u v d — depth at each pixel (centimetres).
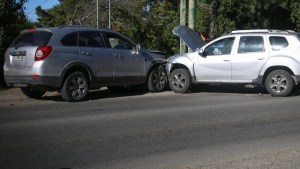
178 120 919
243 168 599
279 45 1288
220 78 1354
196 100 1220
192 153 670
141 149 693
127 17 2944
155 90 1416
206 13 2228
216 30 2228
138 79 1365
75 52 1199
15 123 896
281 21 2427
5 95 1341
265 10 2344
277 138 758
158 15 3105
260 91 1428
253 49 1312
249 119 924
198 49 1414
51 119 937
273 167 603
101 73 1258
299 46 1272
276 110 1033
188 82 1390
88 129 835
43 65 1142
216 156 654
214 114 986
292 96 1281
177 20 2586
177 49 2519
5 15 1473
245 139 752
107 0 2892
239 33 1341
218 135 783
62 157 653
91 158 647
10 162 629
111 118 944
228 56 1337
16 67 1181
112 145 718
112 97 1308
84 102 1198
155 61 1406
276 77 1278
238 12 2234
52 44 1160
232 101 1190
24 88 1224
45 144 726
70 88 1198
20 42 1202
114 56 1290
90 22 2877
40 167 608
